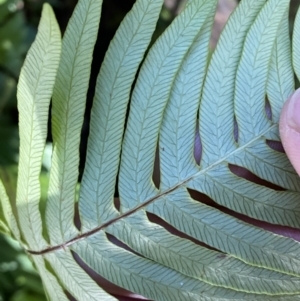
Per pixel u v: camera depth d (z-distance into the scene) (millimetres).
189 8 190
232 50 193
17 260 320
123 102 194
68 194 199
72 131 194
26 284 324
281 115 193
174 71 192
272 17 191
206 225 196
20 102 189
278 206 194
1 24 350
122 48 191
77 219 221
